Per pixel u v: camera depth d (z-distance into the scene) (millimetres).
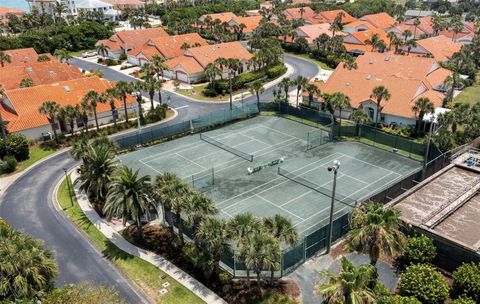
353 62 100125
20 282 31359
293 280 37438
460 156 60938
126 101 83750
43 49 140875
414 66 94062
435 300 32531
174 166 61562
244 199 51812
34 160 65750
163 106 83875
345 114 80562
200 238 35594
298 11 190000
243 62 114062
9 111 75750
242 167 60781
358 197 51781
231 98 86875
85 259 41875
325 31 149875
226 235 34562
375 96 74188
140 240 44344
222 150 67000
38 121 73125
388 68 95812
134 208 41781
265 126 77125
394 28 149250
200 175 58406
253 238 33250
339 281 27625
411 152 64625
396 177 57094
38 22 175250
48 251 35875
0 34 164000
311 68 121688
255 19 170375
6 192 56188
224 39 140750
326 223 46312
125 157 65312
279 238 35250
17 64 114250
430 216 42438
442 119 66812
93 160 49156
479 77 110188
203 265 37156
